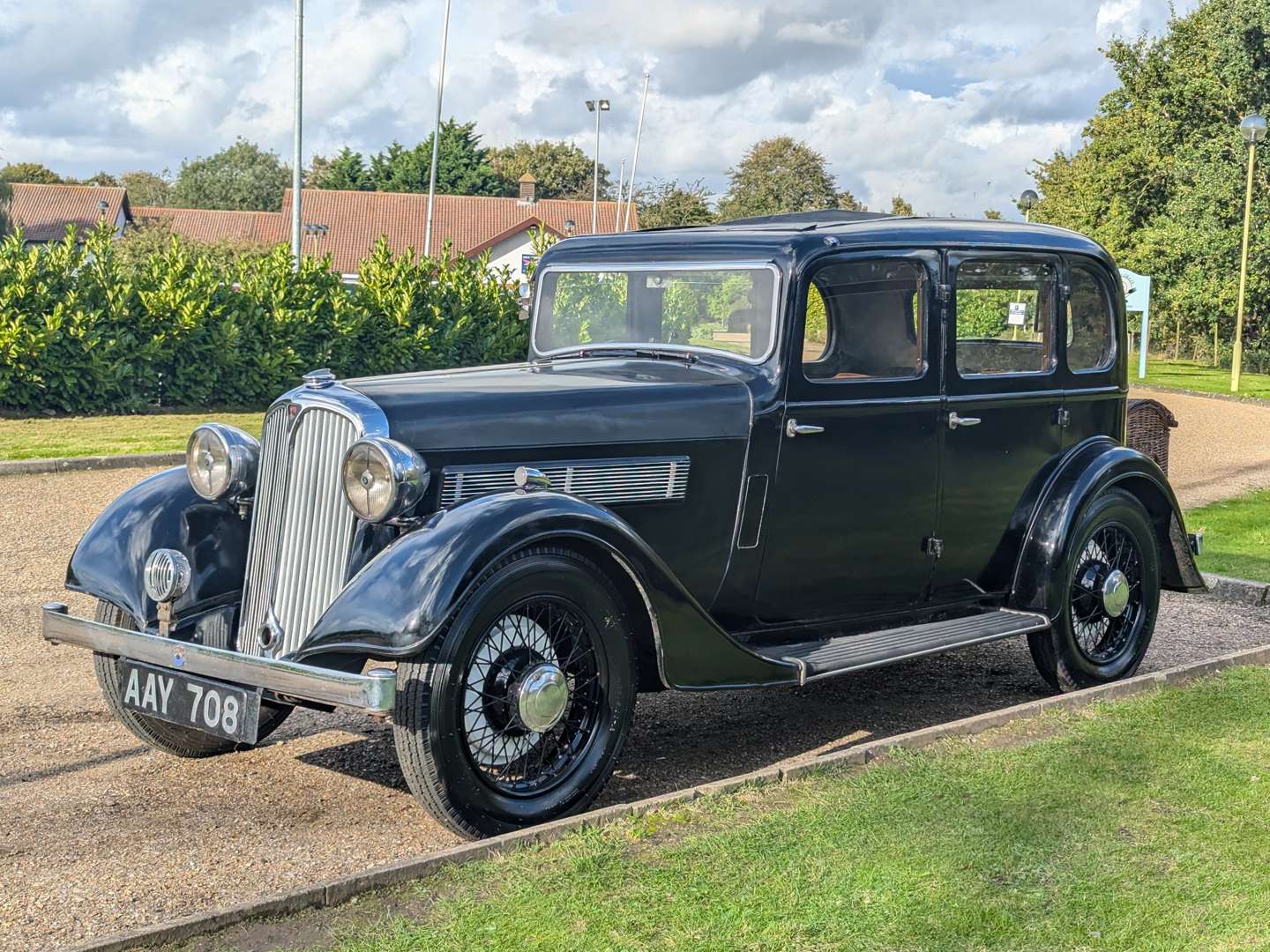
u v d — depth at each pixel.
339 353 18.27
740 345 4.80
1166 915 3.25
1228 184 33.59
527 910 3.21
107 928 3.22
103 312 16.27
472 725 3.79
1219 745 4.58
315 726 5.08
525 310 19.98
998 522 5.46
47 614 4.25
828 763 4.27
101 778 4.41
